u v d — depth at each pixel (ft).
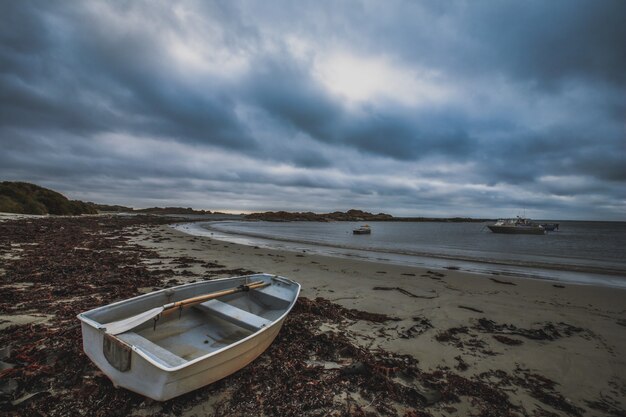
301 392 12.32
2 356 13.41
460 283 33.63
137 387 10.27
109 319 13.84
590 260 59.67
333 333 18.62
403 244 87.92
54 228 81.15
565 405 12.34
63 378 12.40
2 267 32.89
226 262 42.70
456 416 11.39
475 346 17.66
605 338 19.34
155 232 96.99
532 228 172.24
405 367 14.65
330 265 42.42
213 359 10.88
